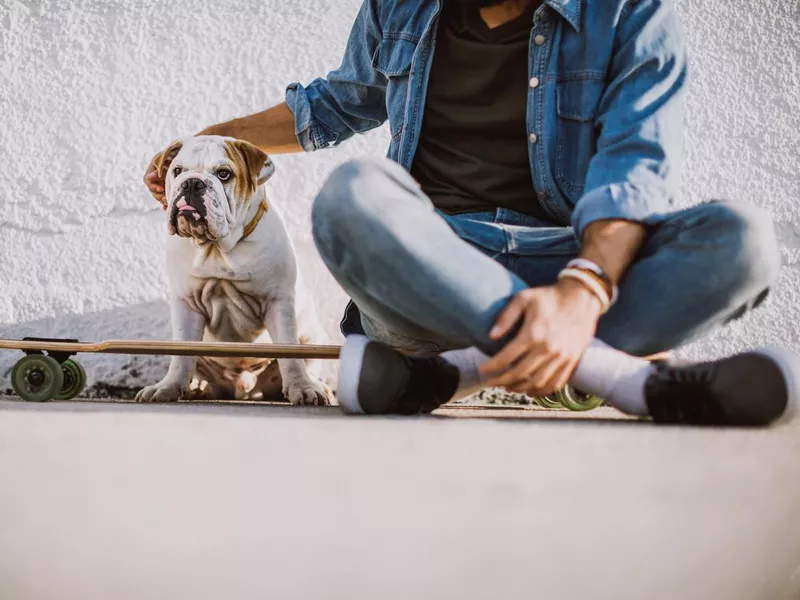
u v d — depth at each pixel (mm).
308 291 2738
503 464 848
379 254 1285
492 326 1255
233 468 813
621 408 1354
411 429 1119
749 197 2783
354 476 786
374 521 663
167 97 2779
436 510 690
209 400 2461
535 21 1666
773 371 1238
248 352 1889
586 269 1280
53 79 2764
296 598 552
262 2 2791
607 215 1354
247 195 2176
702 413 1289
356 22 2016
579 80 1651
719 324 1427
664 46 1599
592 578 590
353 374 1416
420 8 1824
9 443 932
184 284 2293
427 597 555
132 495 719
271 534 636
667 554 636
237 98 2787
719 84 2789
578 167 1657
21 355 2699
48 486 740
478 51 1704
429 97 1746
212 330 2414
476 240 1598
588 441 1016
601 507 711
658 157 1484
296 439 996
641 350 1436
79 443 937
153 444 939
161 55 2783
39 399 2057
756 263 1321
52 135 2754
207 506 692
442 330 1318
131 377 2705
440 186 1733
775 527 712
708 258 1328
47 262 2729
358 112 2047
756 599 659
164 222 2748
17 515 668
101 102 2766
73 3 2775
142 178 2758
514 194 1702
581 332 1218
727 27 2795
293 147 2215
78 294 2723
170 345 1918
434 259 1264
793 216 2777
